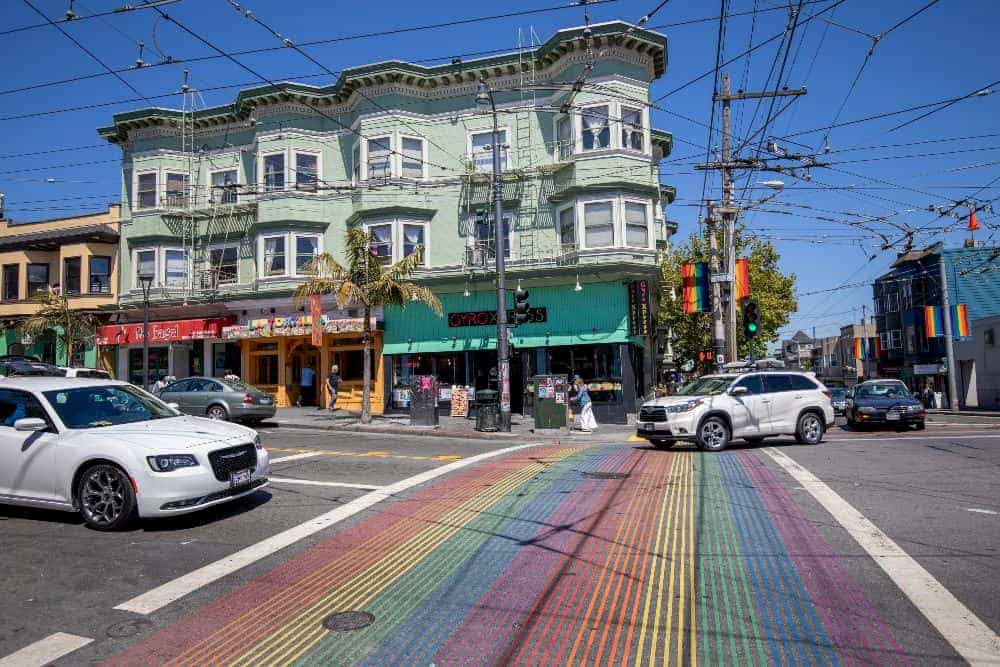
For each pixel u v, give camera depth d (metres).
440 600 5.14
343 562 6.12
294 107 26.12
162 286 27.92
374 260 20.39
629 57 23.17
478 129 24.97
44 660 4.18
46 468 7.38
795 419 14.52
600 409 22.47
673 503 8.25
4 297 30.39
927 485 9.23
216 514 7.98
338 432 18.91
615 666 4.00
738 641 4.30
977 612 4.70
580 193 23.00
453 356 24.52
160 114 27.75
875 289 55.22
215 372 28.19
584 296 23.02
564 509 8.09
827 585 5.27
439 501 8.67
